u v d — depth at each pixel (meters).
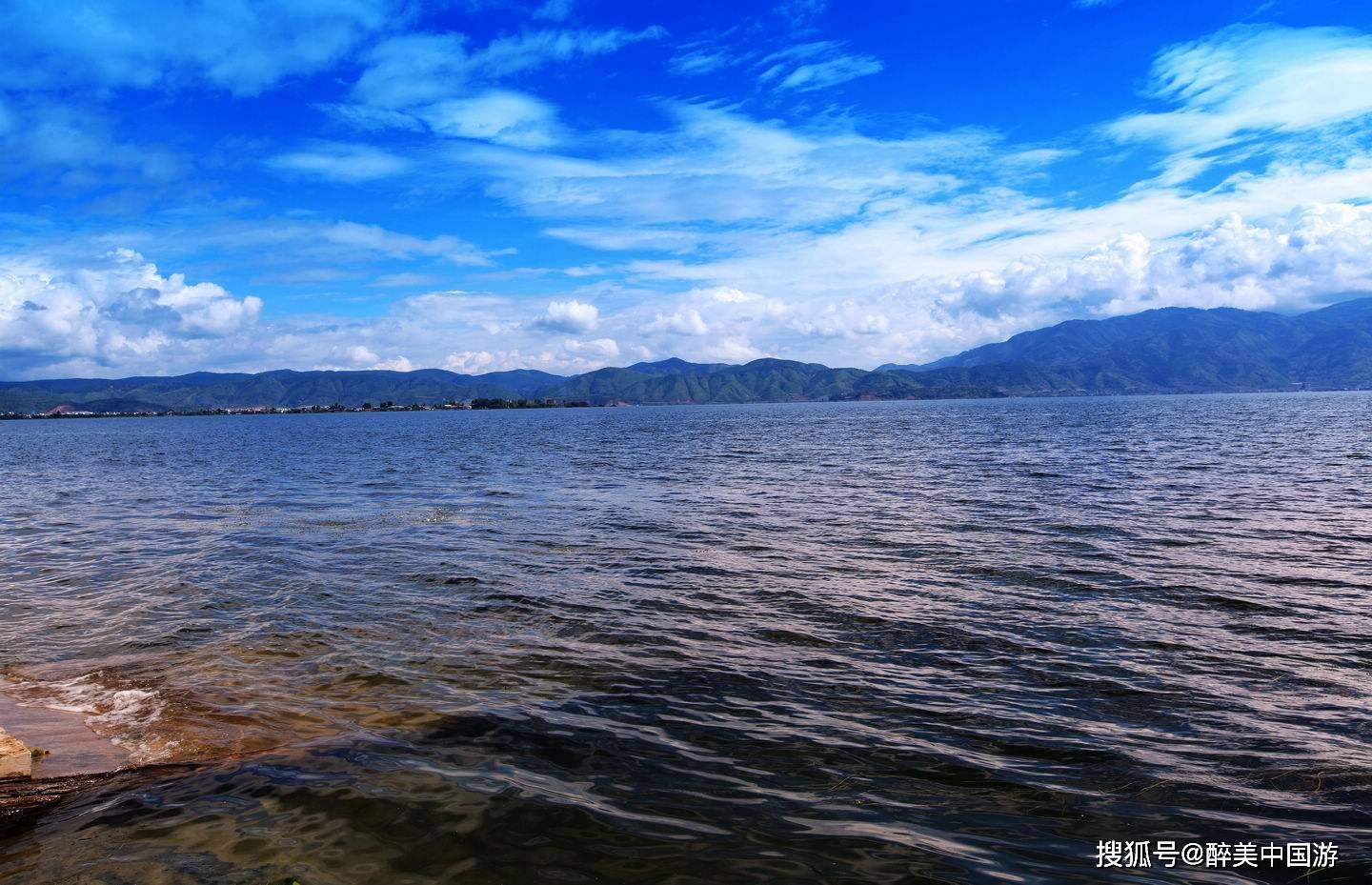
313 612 14.58
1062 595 15.03
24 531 25.33
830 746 8.63
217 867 6.27
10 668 11.66
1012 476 37.06
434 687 10.59
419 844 6.64
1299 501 26.86
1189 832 6.89
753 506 28.36
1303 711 9.50
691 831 6.88
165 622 14.02
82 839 6.71
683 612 14.23
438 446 81.19
